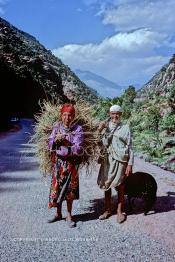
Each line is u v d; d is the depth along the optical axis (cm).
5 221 561
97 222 561
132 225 546
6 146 1697
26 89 6191
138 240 490
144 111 2691
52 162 564
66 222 556
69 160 541
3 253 445
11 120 4606
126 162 561
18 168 1054
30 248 461
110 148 560
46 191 766
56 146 543
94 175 943
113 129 563
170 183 834
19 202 672
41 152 585
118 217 565
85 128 562
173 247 469
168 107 2275
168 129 1764
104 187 569
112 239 493
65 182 543
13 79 5178
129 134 561
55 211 615
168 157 1286
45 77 12900
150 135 1756
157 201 672
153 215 591
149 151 1431
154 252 453
